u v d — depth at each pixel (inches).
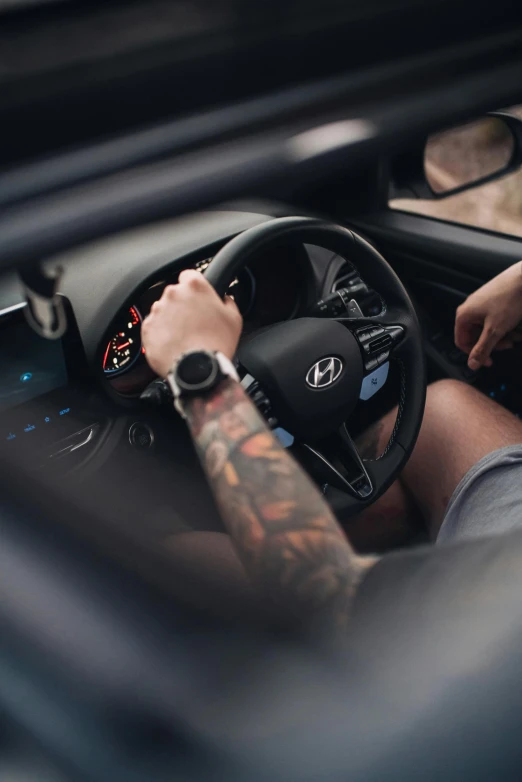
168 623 25.0
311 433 49.2
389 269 50.9
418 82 26.7
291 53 26.3
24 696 26.3
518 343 70.8
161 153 23.8
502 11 29.5
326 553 28.2
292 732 23.4
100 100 25.0
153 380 58.5
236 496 29.2
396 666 24.7
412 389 52.9
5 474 27.0
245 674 24.1
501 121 69.4
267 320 64.6
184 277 35.3
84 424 55.7
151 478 58.7
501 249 69.0
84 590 25.5
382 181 75.2
